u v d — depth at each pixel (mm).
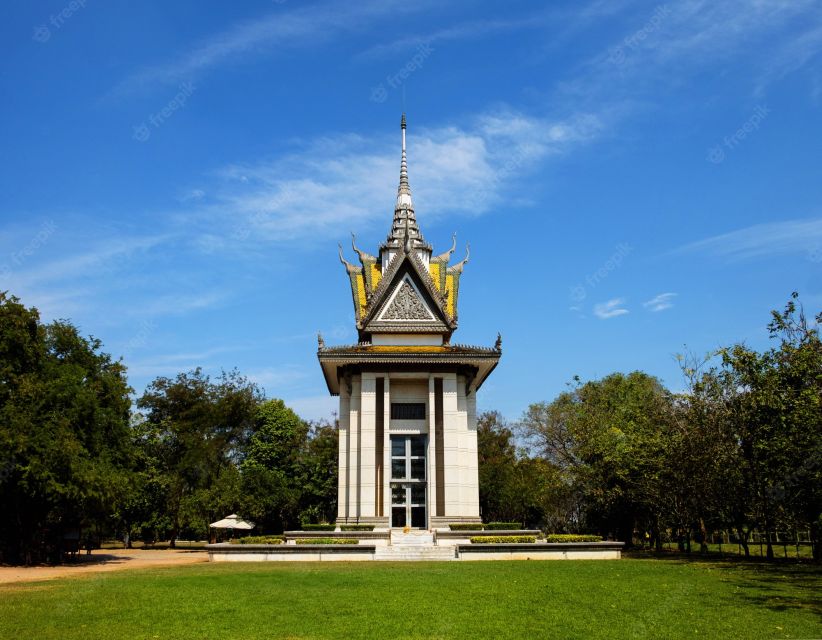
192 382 76688
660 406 51125
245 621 17953
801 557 44906
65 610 19703
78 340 49062
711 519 51094
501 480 81562
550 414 72250
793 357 36469
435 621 17828
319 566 33875
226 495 65312
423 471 50156
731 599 21422
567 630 16688
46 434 41156
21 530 44094
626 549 59062
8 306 42875
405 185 58781
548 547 38594
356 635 16250
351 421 49781
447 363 49656
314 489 73000
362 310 54781
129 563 44781
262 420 77375
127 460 49375
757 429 39531
